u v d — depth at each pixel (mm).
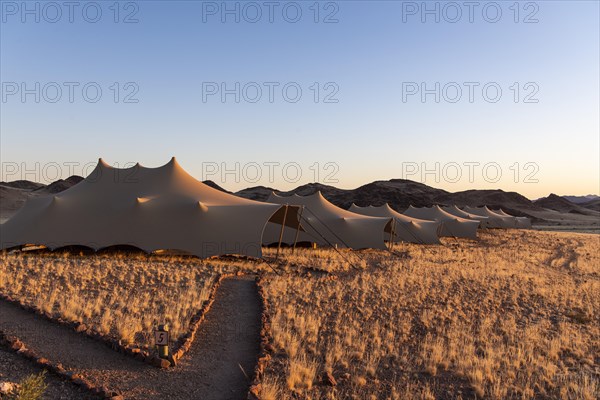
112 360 8211
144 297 13125
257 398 6754
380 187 175125
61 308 11094
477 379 8242
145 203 23141
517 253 34438
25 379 6926
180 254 22734
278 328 10422
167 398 6875
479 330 11578
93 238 22203
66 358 8109
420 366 9023
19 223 23875
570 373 8930
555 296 16562
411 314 12945
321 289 15781
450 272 21156
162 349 8219
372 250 31531
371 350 9750
